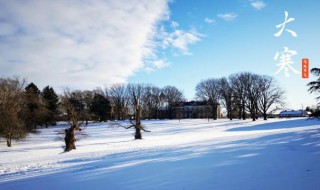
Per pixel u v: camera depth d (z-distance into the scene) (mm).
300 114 135125
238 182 8555
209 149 17875
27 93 54812
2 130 42969
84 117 50625
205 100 104125
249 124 73125
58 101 83375
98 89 115188
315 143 16656
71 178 11180
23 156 26141
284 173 9289
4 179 13211
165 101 128250
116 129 69875
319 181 8109
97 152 23906
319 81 28188
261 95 86625
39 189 9703
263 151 14820
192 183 8906
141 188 8781
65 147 32062
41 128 78312
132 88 112312
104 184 9641
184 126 74750
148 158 15828
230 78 95625
